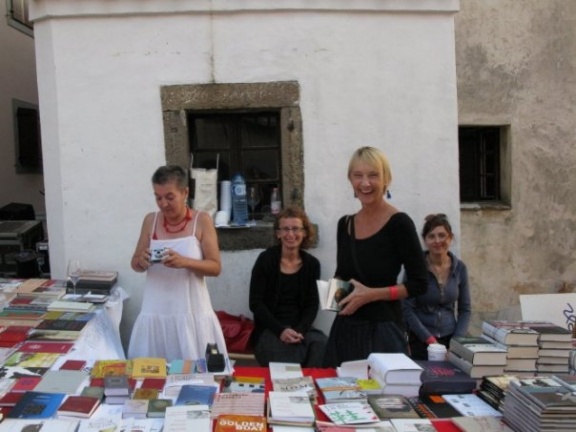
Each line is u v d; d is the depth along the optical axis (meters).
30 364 2.54
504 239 5.95
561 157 5.96
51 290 3.81
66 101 4.08
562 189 5.98
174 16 4.06
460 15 5.74
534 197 5.95
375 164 2.72
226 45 4.09
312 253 4.21
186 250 3.10
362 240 2.82
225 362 2.57
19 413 2.04
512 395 2.02
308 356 3.74
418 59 4.18
